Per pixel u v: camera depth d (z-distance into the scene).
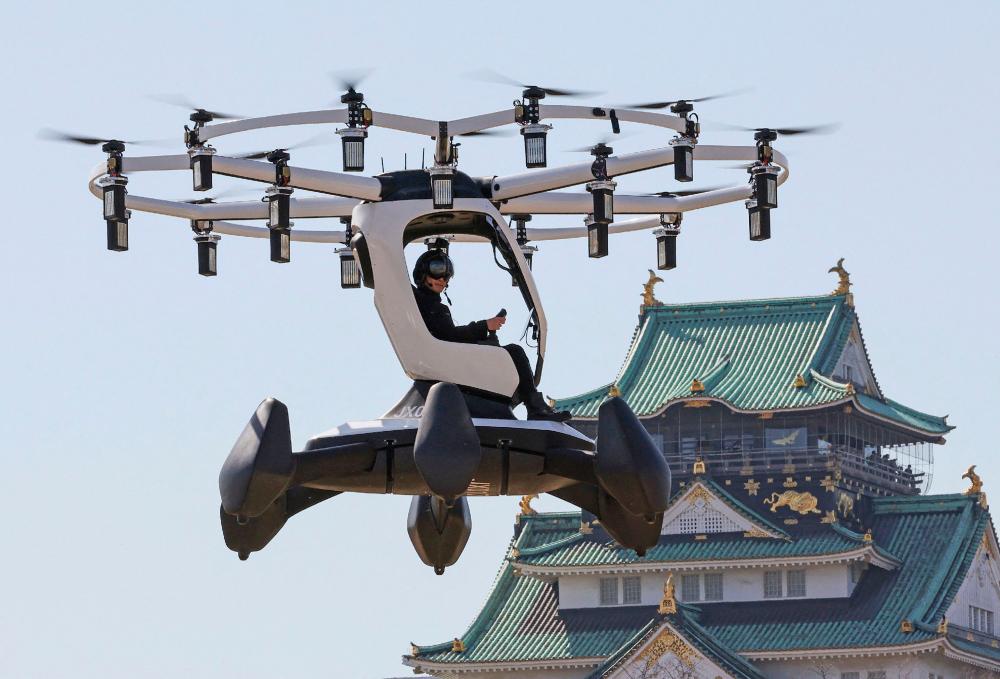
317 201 56.75
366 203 52.31
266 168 50.97
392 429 51.28
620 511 55.56
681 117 51.88
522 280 52.41
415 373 51.91
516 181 52.91
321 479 51.06
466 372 52.03
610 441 50.66
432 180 51.41
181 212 56.41
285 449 49.34
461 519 59.31
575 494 56.41
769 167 53.25
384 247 51.59
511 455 51.56
